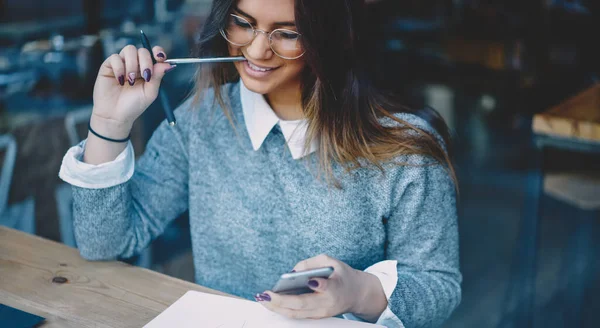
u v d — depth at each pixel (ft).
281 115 3.88
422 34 12.66
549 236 10.23
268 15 3.27
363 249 3.85
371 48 3.84
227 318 3.10
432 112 4.17
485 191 11.69
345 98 3.61
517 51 12.66
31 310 3.22
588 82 12.22
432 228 3.76
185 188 4.35
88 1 8.24
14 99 7.19
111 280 3.54
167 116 3.68
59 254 3.85
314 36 3.32
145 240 4.09
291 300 2.93
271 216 3.92
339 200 3.75
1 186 6.47
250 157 3.93
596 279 9.02
